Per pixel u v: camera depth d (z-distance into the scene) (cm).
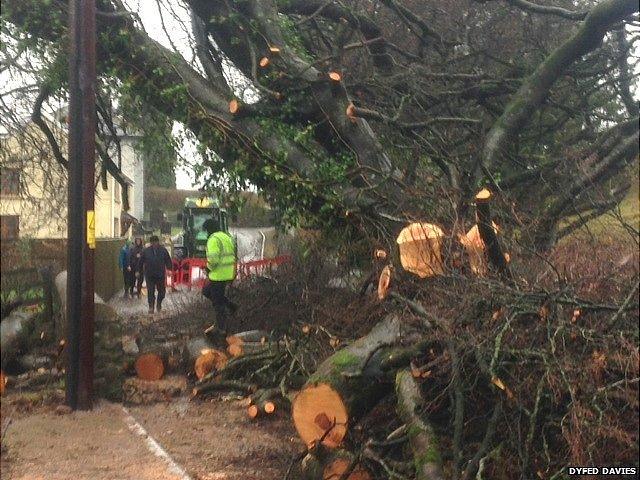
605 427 454
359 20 1229
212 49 1166
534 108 1029
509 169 1134
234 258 1198
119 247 2641
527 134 1273
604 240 613
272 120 1052
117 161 1603
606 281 537
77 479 611
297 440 734
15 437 716
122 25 1032
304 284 1081
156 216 3859
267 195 1070
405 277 702
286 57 1062
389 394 629
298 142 1053
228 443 725
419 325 619
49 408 823
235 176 1051
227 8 1091
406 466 527
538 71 1037
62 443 706
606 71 1205
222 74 1159
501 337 517
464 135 1214
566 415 480
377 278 842
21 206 1362
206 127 1052
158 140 1130
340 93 1032
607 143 867
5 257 975
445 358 554
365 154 1015
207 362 952
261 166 1038
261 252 1712
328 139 1091
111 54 1048
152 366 989
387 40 1322
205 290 1191
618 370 482
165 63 1055
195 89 1063
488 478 516
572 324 511
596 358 480
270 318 1124
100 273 2183
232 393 908
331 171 980
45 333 1052
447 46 1287
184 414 830
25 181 1370
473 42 1391
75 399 817
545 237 733
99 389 856
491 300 555
